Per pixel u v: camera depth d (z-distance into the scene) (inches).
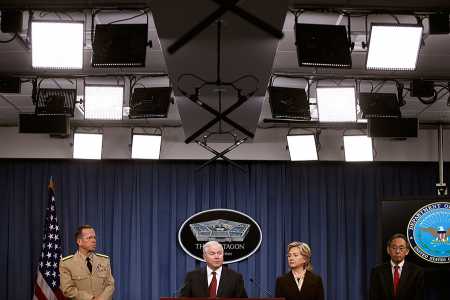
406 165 388.2
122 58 199.0
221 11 140.8
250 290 376.2
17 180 379.6
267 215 382.3
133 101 269.4
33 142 377.1
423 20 216.2
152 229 378.0
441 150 378.6
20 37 223.9
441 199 350.9
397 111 276.7
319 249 381.7
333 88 270.8
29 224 376.5
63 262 247.4
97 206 379.2
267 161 384.5
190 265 377.4
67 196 379.2
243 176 384.5
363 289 379.6
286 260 380.5
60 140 377.4
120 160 381.7
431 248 349.4
